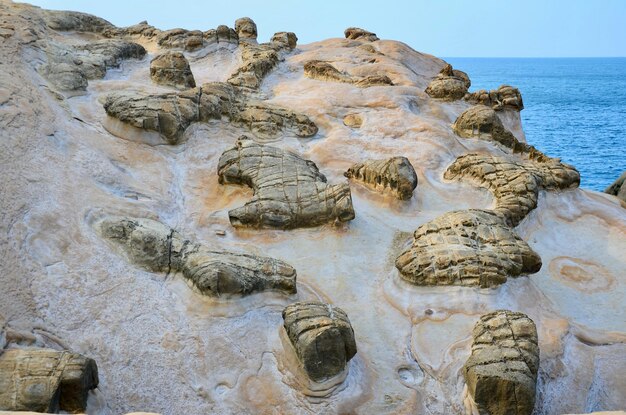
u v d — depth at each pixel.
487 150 14.55
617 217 12.42
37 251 8.23
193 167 12.22
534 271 9.85
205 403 7.37
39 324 7.39
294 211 10.58
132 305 8.16
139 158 11.77
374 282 9.82
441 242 9.80
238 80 16.20
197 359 7.77
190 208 11.21
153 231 9.20
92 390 6.88
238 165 11.58
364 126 14.54
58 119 11.34
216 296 8.41
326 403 7.59
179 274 8.95
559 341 8.79
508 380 7.36
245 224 10.55
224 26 19.59
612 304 10.23
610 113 66.75
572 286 10.58
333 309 8.20
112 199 10.11
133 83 14.69
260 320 8.50
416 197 12.21
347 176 12.63
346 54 20.45
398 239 10.82
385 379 8.13
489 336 8.04
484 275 9.20
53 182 9.56
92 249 8.75
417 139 14.16
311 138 13.99
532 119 60.59
